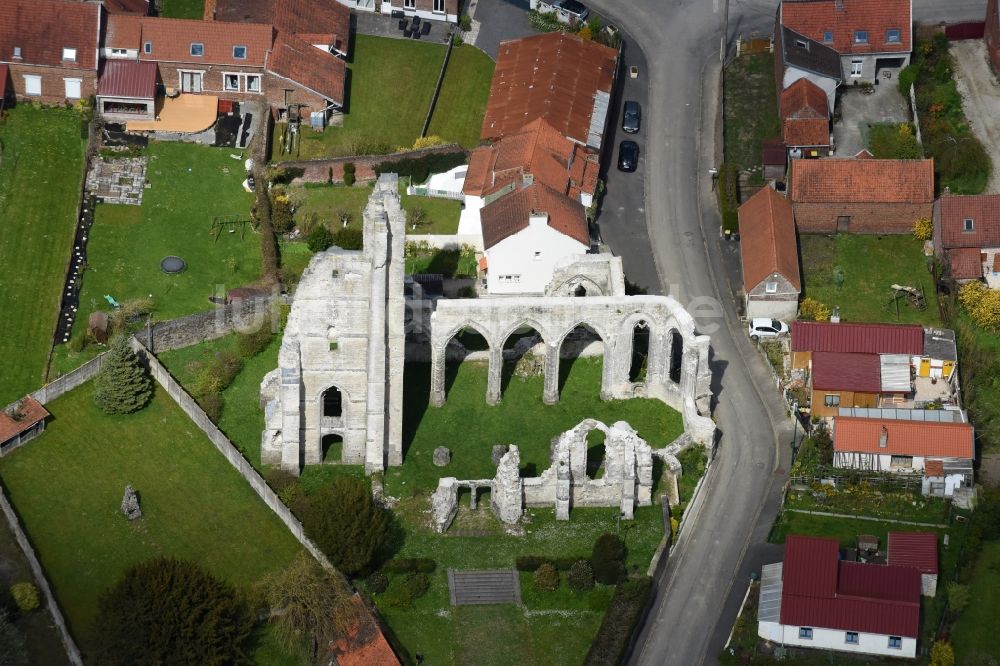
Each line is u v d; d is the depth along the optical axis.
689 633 191.88
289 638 186.62
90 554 195.38
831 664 188.62
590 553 195.62
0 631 183.12
